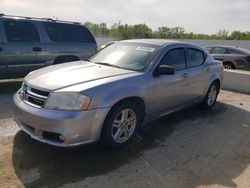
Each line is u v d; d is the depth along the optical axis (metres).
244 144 4.67
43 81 3.84
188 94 5.45
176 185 3.33
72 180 3.27
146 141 4.50
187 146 4.43
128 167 3.65
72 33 8.03
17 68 7.02
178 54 5.19
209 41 33.38
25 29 7.12
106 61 4.93
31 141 4.15
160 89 4.57
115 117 3.85
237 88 8.98
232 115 6.24
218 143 4.64
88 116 3.51
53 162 3.62
